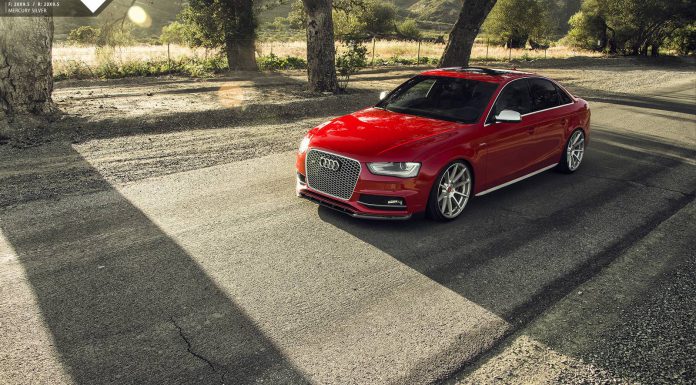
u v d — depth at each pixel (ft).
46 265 14.03
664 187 23.09
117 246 15.34
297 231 16.99
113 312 11.94
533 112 21.39
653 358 10.78
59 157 24.45
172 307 12.24
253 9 78.95
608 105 47.70
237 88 55.47
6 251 14.75
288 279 13.82
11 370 9.84
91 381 9.64
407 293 13.29
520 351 10.98
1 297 12.38
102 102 42.04
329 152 17.24
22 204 18.39
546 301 13.09
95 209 18.17
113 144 27.17
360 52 54.85
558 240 16.96
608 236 17.38
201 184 21.34
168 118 33.24
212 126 33.12
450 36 63.00
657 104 49.26
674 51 176.65
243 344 10.93
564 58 125.18
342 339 11.21
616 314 12.49
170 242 15.78
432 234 17.16
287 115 38.24
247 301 12.64
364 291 13.32
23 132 28.63
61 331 11.15
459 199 18.60
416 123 18.63
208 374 9.95
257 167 24.07
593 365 10.54
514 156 20.42
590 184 23.38
